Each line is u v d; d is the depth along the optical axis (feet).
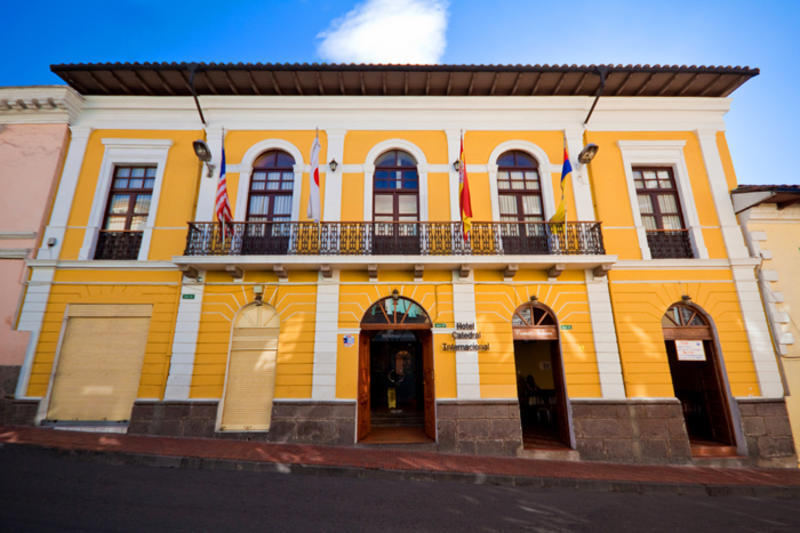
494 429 24.58
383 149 30.48
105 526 11.55
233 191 29.17
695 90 30.86
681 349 26.91
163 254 27.89
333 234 27.20
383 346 41.29
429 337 27.12
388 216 29.58
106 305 27.02
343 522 12.78
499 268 27.12
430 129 30.81
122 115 30.73
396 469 18.98
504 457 23.63
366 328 26.86
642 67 28.76
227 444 22.72
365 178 29.76
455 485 17.83
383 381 40.52
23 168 28.96
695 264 27.55
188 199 29.12
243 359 26.37
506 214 29.68
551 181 29.78
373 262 25.66
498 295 27.07
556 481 18.76
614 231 28.53
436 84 30.37
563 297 27.14
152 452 19.90
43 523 11.53
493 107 31.01
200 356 25.98
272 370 26.25
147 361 25.86
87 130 30.12
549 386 39.83
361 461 20.26
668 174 30.71
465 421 24.68
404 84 30.30
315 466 18.85
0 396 25.17
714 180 29.55
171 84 30.07
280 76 29.43
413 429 29.60
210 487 15.69
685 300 27.09
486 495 16.53
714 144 30.35
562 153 30.48
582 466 22.18
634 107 31.01
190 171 29.71
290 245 27.04
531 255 25.99
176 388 25.31
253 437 24.50
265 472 18.48
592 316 26.63
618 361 25.90
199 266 26.32
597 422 24.79
